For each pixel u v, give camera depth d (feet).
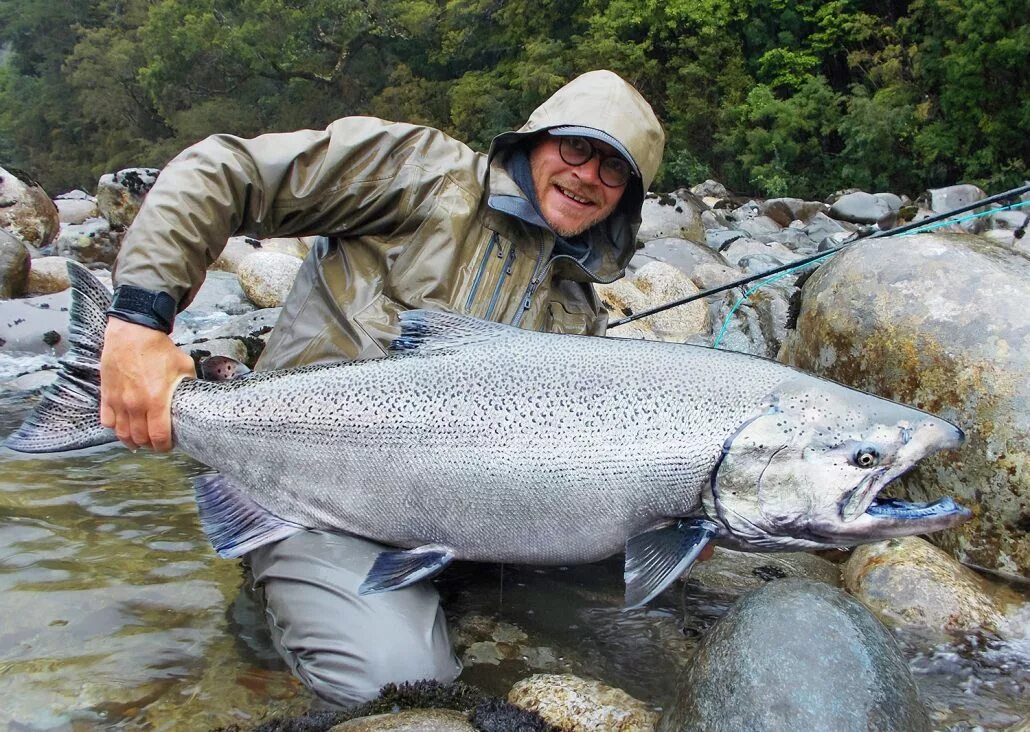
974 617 4.20
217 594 4.48
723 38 39.01
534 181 4.98
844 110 37.68
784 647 3.13
